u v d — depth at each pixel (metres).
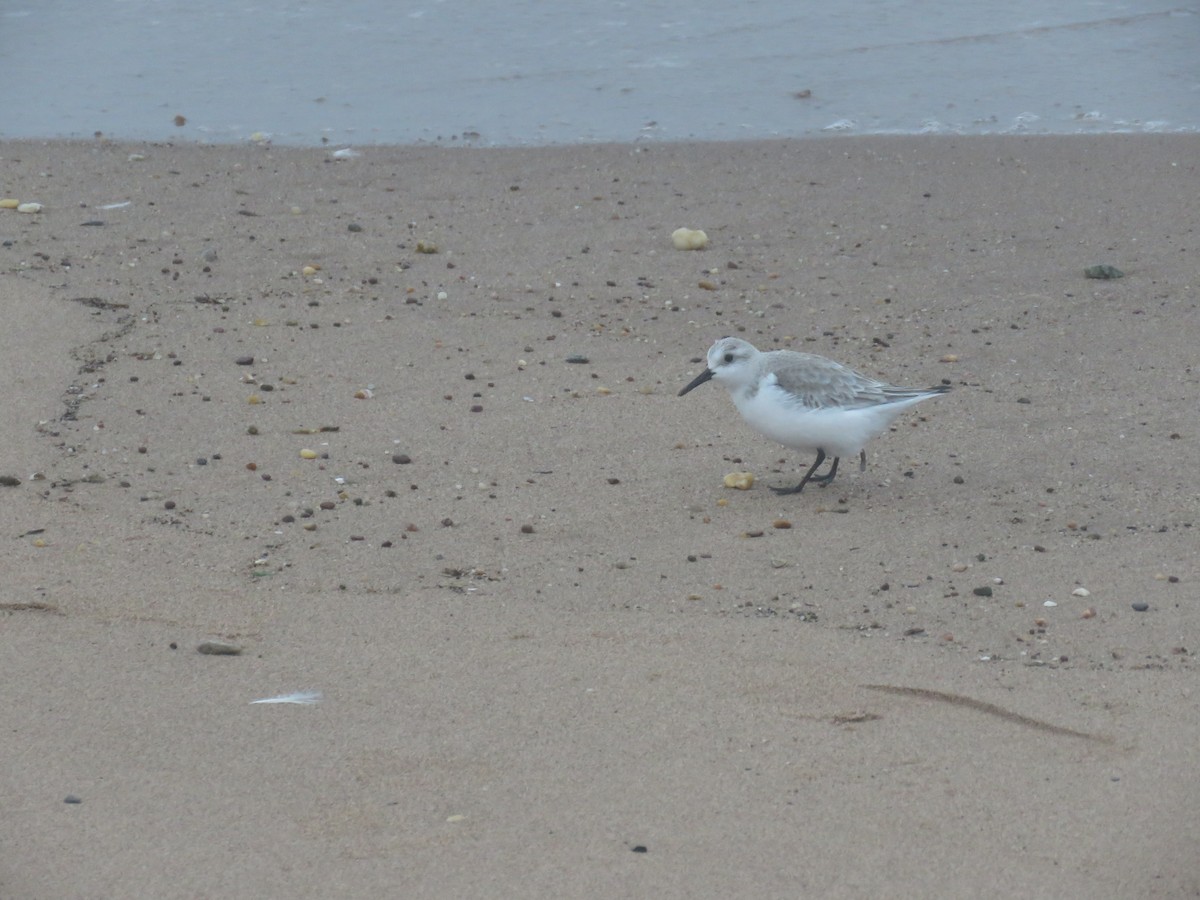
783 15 31.56
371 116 25.28
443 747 8.87
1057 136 24.14
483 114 25.47
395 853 7.86
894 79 27.42
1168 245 19.56
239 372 15.23
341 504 12.48
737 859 7.81
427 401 14.71
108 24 30.64
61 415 13.98
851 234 20.12
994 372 15.83
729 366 12.70
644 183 22.08
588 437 13.99
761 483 13.10
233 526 12.02
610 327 16.95
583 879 7.64
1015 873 7.71
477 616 10.59
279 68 27.98
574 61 28.56
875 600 10.86
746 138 24.28
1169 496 12.70
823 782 8.52
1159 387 15.29
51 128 24.08
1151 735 8.97
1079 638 10.24
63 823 8.09
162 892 7.54
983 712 9.28
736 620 10.54
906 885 7.61
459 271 18.58
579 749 8.85
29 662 9.83
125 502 12.34
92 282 17.42
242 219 20.09
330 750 8.83
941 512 12.45
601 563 11.50
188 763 8.68
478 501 12.61
